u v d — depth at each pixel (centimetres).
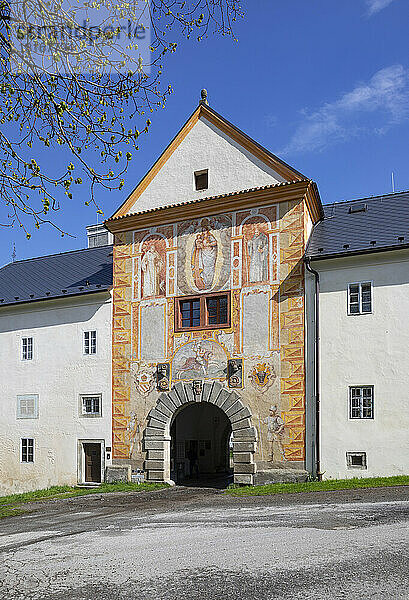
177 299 2739
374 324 2339
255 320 2555
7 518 1897
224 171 2742
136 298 2839
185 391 2648
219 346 2609
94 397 2886
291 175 2569
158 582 1004
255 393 2506
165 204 2845
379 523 1344
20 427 3078
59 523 1705
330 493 1947
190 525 1510
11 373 3150
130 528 1531
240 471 2478
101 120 937
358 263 2400
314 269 2469
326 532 1282
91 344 2941
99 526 1598
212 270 2680
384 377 2291
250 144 2695
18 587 1023
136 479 2697
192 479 2998
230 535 1330
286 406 2441
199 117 2852
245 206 2648
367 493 1870
